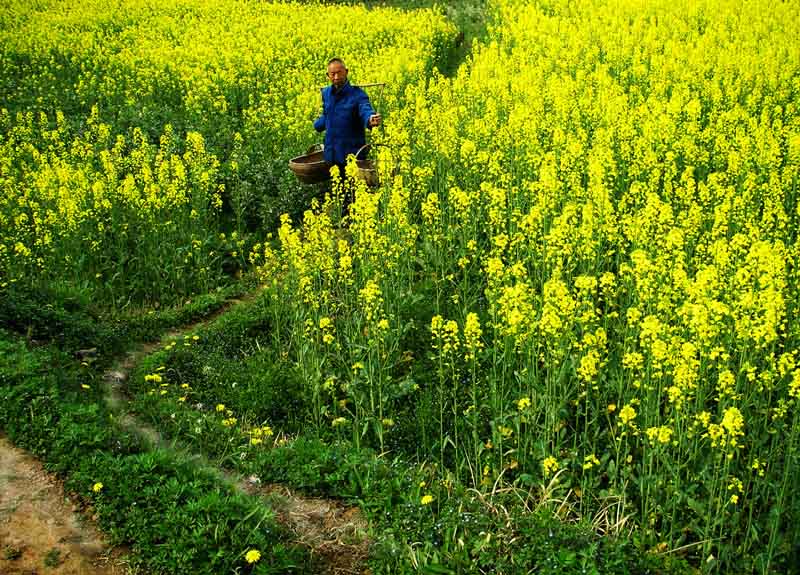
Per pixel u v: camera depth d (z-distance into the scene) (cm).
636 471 543
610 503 507
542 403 546
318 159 1122
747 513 497
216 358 754
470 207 895
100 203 971
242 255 1023
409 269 800
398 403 659
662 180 1004
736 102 1302
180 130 1491
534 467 549
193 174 1109
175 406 637
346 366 667
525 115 1046
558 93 1263
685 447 517
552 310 522
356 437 580
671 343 517
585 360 497
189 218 1041
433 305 786
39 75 1898
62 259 939
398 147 1113
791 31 1898
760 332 481
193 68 1914
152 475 495
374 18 2675
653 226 743
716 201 842
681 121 1172
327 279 803
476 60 1861
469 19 2966
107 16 2580
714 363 558
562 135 1007
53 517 464
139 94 1714
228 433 604
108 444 530
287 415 655
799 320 585
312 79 1667
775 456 491
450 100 1356
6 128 1483
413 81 1727
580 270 784
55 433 530
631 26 2166
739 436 526
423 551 452
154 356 750
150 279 962
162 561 432
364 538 477
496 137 1053
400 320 745
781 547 455
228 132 1462
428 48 2166
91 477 490
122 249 959
